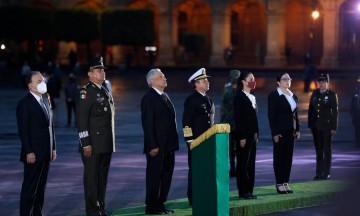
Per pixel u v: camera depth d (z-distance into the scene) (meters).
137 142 42.62
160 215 23.17
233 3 113.12
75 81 51.22
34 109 21.84
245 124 25.19
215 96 73.00
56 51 126.38
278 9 109.25
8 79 97.81
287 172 26.44
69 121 51.28
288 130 26.39
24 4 115.19
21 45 121.88
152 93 23.58
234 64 116.88
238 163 25.38
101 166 22.73
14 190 28.09
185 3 121.38
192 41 114.75
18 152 38.72
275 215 24.23
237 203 24.41
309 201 25.61
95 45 127.56
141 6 123.06
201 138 21.12
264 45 120.19
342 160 34.88
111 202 26.02
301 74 97.06
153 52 120.31
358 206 24.75
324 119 29.45
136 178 30.64
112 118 22.69
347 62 109.81
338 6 105.25
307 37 117.00
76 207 25.09
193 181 21.42
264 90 79.44
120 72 105.56
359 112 39.62
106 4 121.44
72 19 110.88
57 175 31.11
